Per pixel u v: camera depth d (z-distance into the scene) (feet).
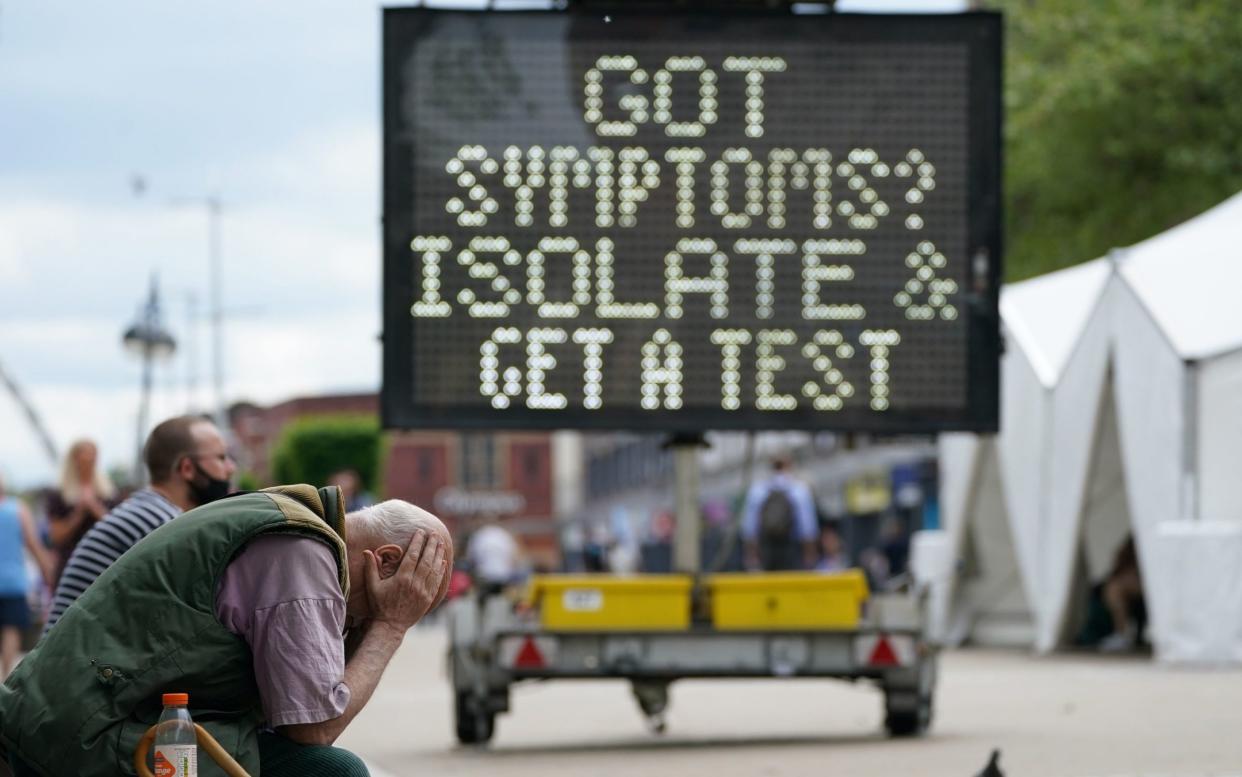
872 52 54.13
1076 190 153.17
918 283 53.83
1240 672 72.90
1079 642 95.09
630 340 53.21
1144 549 79.20
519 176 53.26
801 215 53.72
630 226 53.36
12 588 69.00
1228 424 75.87
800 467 222.48
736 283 53.52
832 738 55.36
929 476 181.68
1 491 69.51
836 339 53.57
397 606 23.07
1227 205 86.22
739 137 53.78
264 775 22.34
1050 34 151.74
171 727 21.03
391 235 52.80
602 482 416.67
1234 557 75.46
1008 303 96.68
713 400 53.31
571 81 53.52
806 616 53.62
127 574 21.81
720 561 56.54
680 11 53.83
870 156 53.93
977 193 53.98
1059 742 50.60
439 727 62.85
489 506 510.58
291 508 22.30
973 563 104.53
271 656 21.67
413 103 53.06
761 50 53.93
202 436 36.45
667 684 56.44
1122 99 149.79
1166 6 148.66
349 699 22.13
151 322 126.52
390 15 53.06
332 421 421.18
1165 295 79.51
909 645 53.62
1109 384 82.89
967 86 54.13
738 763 48.24
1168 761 44.88
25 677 21.65
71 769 21.29
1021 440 91.91
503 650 53.78
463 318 52.85
